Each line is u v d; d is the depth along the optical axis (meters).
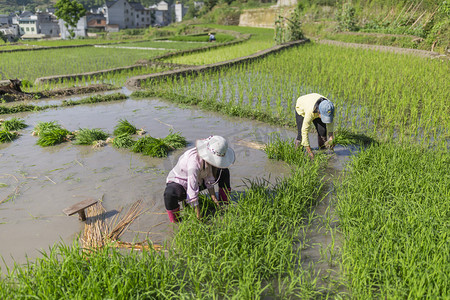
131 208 4.75
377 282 3.29
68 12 78.00
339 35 26.33
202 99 10.77
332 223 4.39
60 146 7.15
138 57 23.61
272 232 4.03
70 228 4.29
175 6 138.38
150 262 3.39
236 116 9.38
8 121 8.27
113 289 2.94
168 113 9.75
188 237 3.83
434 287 3.02
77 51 28.86
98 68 18.69
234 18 67.75
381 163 5.73
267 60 17.88
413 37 21.23
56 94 12.09
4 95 11.27
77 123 8.88
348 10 27.81
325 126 6.43
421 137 7.39
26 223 4.39
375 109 9.27
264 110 9.55
